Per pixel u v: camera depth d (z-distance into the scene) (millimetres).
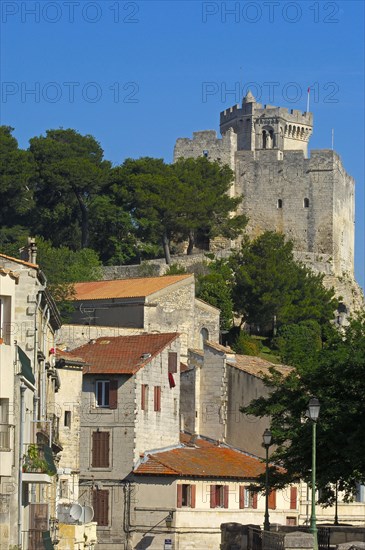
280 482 114250
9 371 80312
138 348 144125
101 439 137625
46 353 105312
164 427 143500
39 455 85562
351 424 109188
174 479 134625
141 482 135500
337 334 122562
